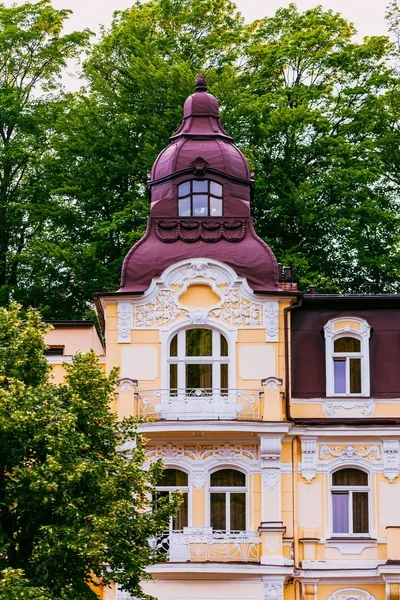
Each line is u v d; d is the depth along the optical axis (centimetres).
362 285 7119
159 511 4625
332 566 5266
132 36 7481
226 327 5400
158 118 7175
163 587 5172
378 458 5375
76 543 4256
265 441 5281
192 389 5369
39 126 7531
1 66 7762
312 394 5428
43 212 7238
